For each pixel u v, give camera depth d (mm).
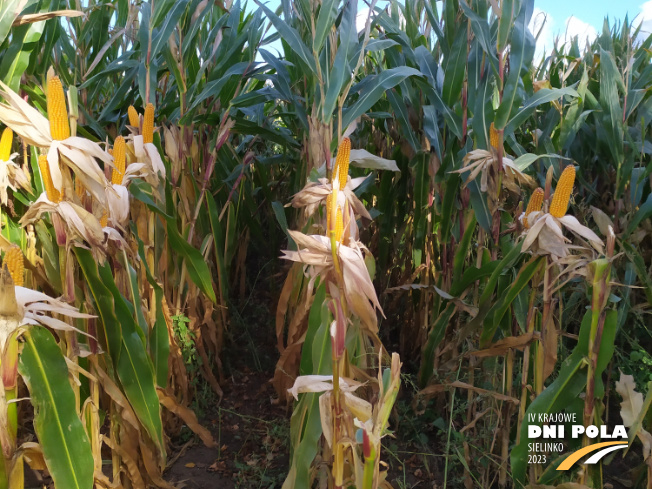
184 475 2730
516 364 2850
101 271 1726
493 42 2523
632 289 3299
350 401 1578
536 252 1928
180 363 2943
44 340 1364
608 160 3424
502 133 2268
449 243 3094
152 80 2957
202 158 3734
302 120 3137
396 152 3650
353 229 1664
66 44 3270
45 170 1420
